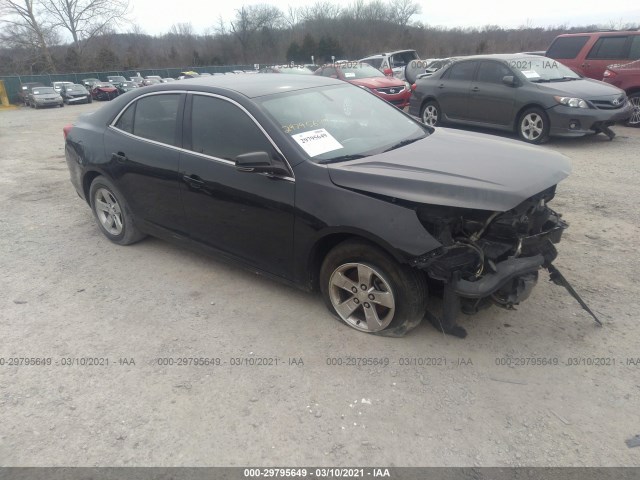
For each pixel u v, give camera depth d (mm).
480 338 3182
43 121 19328
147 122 4250
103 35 57500
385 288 3062
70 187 7250
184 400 2783
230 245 3801
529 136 8742
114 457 2428
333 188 3070
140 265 4484
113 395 2846
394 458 2359
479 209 2727
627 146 8312
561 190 6070
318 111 3760
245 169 3270
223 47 74000
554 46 11961
